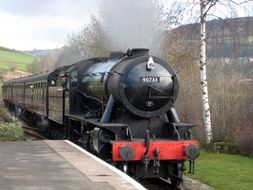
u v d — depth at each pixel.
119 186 7.10
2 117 19.05
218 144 15.45
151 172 10.13
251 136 14.46
